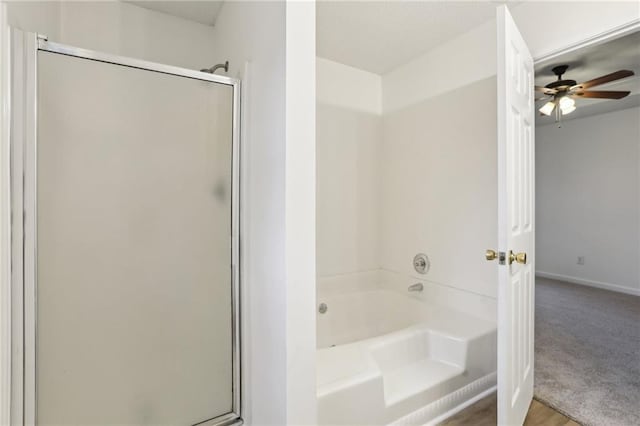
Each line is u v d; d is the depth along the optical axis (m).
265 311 1.34
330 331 2.62
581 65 2.84
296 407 1.21
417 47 2.50
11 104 1.06
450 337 1.98
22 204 1.09
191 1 1.98
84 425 1.22
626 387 2.11
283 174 1.19
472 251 2.29
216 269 1.50
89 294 1.22
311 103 1.25
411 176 2.73
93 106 1.22
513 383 1.59
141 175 1.32
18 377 1.10
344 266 2.81
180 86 1.40
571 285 4.84
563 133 5.10
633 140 4.38
